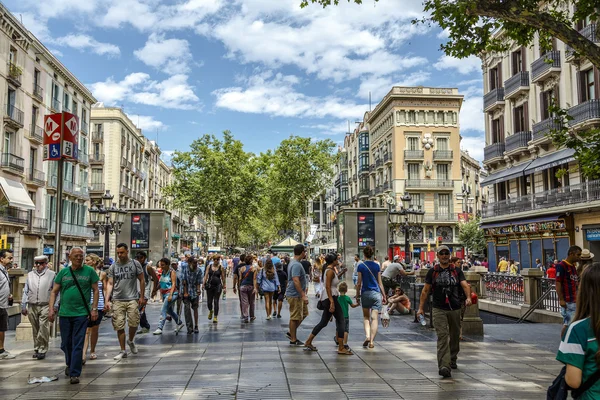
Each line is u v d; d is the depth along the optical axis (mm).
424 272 14945
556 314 12891
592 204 22359
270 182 58875
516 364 7715
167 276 13203
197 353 8656
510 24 10383
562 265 8203
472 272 10969
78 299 6918
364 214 23406
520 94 28891
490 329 11609
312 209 95750
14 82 33594
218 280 13188
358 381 6590
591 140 10969
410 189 52500
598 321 2662
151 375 7008
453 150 53562
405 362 7832
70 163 43844
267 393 5992
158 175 79438
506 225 29578
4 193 31172
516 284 15258
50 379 6754
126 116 58156
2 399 5871
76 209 45406
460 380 6664
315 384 6426
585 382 2664
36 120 37406
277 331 11398
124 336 8367
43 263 8633
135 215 25062
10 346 9727
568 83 24656
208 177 52438
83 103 46781
